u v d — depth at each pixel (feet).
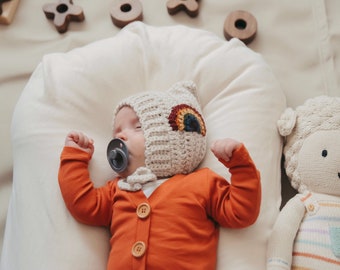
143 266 2.59
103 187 2.98
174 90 3.19
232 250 2.82
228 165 2.66
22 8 4.39
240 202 2.65
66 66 3.40
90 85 3.33
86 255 2.80
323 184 2.96
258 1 4.29
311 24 4.14
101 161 3.14
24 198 2.94
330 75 3.88
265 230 2.92
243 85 3.34
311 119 3.13
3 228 3.53
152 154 2.86
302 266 2.79
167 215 2.70
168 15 4.31
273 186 3.10
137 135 2.89
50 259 2.74
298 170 3.11
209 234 2.79
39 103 3.25
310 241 2.83
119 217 2.79
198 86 3.41
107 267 2.80
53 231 2.82
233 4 4.31
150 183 2.86
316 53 4.00
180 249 2.63
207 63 3.43
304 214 2.99
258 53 3.91
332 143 2.97
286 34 4.12
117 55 3.46
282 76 3.92
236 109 3.26
